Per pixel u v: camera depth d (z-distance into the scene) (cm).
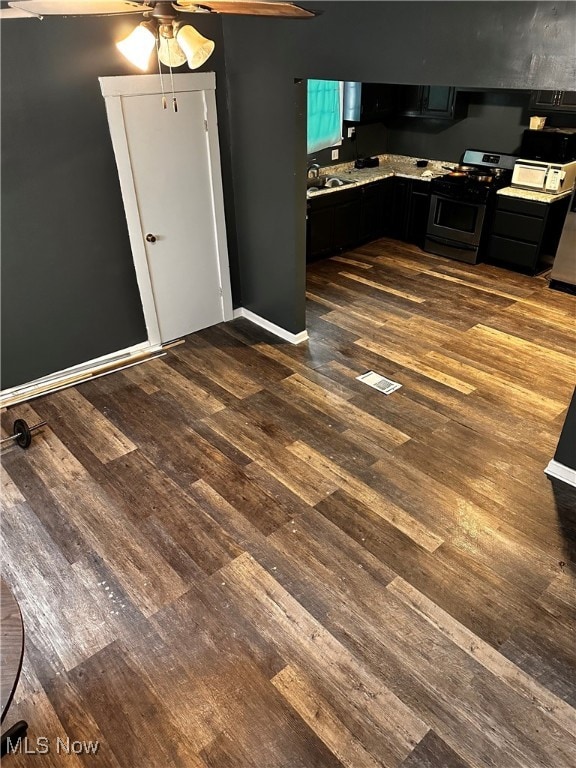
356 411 368
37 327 378
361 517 286
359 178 617
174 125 385
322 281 563
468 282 557
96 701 209
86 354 411
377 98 607
